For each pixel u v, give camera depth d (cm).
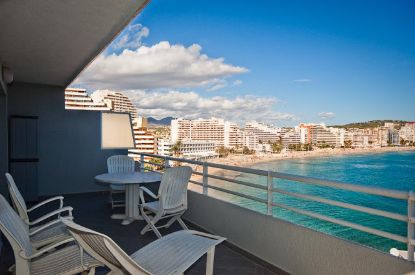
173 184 416
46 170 748
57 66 590
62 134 766
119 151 825
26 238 264
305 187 3300
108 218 534
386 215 231
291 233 310
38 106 750
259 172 355
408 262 218
